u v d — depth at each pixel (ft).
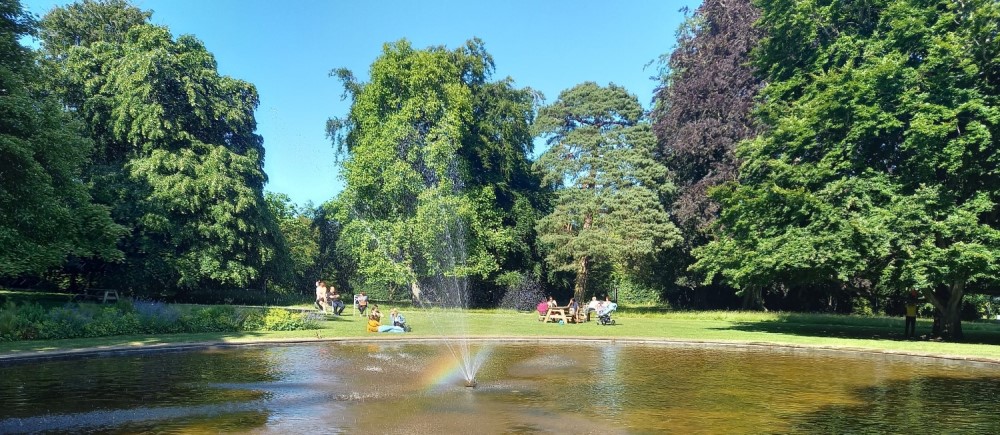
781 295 135.54
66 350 45.34
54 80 100.37
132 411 28.60
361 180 109.70
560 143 127.95
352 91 132.16
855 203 65.16
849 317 100.37
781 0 78.38
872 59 66.59
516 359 48.11
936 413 29.19
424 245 112.57
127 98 102.17
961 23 64.69
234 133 118.93
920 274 59.62
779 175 72.23
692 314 108.27
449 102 111.55
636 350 55.16
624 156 118.73
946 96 63.46
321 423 26.55
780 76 83.51
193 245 104.73
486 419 27.50
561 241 121.08
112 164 104.94
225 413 28.35
